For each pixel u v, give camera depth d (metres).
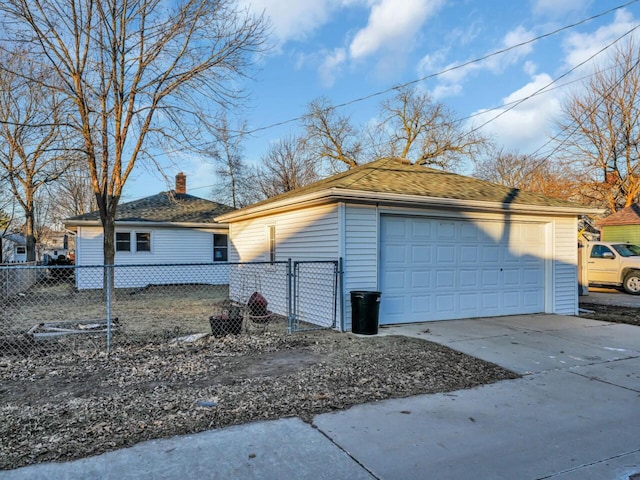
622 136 23.05
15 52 10.86
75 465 2.81
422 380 4.73
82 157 12.64
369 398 4.16
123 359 5.40
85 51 11.40
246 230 12.23
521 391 4.48
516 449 3.17
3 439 3.17
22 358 5.41
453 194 8.51
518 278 9.34
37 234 36.12
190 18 11.46
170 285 17.34
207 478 2.69
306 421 3.59
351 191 7.25
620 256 14.27
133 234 17.05
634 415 3.86
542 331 7.52
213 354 5.69
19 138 18.11
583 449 3.19
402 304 8.09
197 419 3.58
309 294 8.46
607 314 9.67
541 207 9.03
